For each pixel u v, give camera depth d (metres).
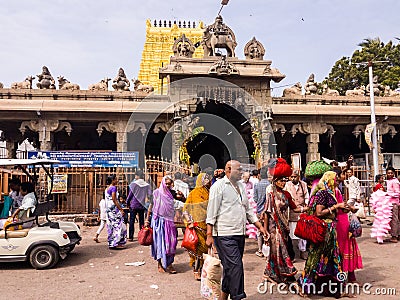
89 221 12.36
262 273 6.23
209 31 18.91
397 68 29.81
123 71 18.25
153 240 6.41
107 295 5.12
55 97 17.14
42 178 13.25
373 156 16.48
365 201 14.39
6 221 7.00
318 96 19.45
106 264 7.06
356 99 19.83
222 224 4.46
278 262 5.25
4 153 20.34
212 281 4.58
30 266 6.96
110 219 8.50
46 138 16.59
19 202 9.02
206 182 5.55
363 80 31.20
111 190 8.54
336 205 4.95
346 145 24.31
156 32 30.66
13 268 6.82
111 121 17.20
